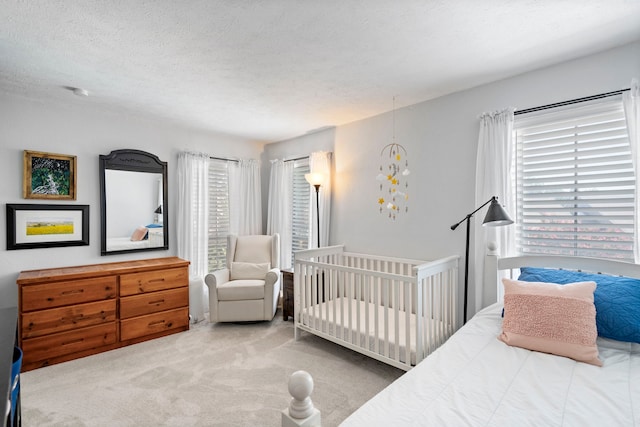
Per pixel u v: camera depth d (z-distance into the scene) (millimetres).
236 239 4176
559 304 1701
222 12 1654
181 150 3961
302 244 4340
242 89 2715
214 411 2014
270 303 3529
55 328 2676
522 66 2293
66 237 3125
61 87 2678
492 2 1579
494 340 1799
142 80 2529
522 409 1179
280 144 4645
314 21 1740
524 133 2432
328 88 2699
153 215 3709
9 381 834
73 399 2143
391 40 1940
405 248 3131
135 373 2488
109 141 3410
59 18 1693
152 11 1641
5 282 2836
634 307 1655
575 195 2219
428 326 2357
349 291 2625
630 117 1930
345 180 3703
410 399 1261
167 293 3287
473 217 2619
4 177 2834
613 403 1198
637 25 1780
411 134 3090
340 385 2305
